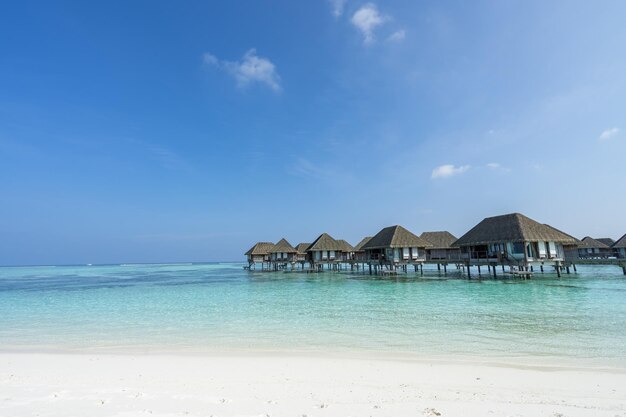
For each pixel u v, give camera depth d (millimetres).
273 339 11312
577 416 5078
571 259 35094
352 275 42719
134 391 6289
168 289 30672
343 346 10227
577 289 23062
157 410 5352
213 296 24328
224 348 10273
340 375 7371
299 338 11367
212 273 63938
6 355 9508
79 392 6246
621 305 16422
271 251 54594
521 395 6066
